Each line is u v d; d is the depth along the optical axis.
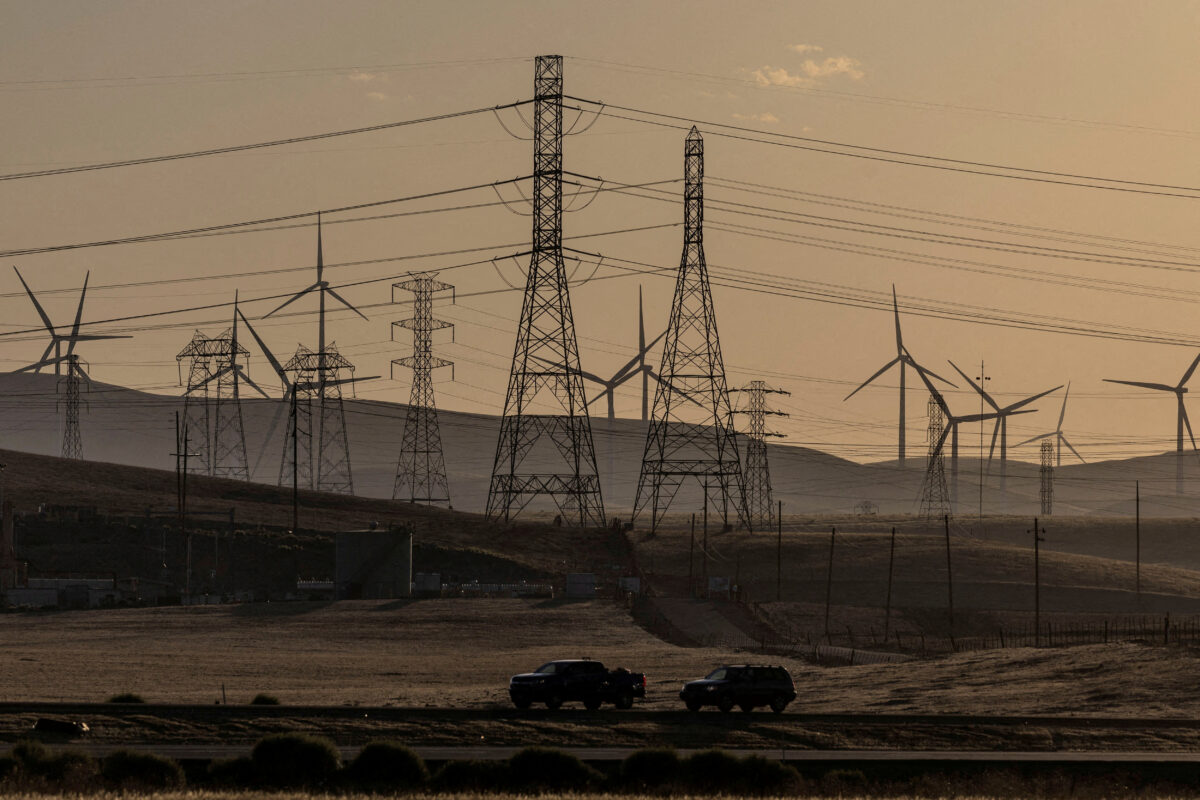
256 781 192.25
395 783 192.38
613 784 196.00
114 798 171.12
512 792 190.88
